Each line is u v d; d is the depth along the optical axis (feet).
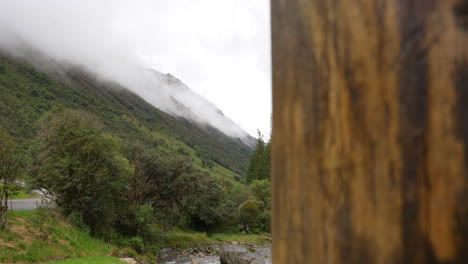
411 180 1.08
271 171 1.58
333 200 1.24
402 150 1.10
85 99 458.50
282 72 1.49
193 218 112.88
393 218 1.10
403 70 1.12
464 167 1.01
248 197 140.15
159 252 76.89
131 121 471.21
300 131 1.37
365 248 1.15
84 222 60.29
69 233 50.70
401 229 1.08
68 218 56.70
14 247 38.50
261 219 127.75
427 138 1.07
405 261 1.07
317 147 1.30
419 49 1.11
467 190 1.00
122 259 46.98
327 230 1.25
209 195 104.53
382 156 1.14
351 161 1.20
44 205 51.72
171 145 438.81
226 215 113.80
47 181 56.29
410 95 1.11
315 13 1.36
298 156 1.38
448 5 1.08
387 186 1.12
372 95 1.17
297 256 1.36
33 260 38.19
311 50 1.36
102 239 59.57
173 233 95.45
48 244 43.68
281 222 1.45
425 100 1.08
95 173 58.75
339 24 1.28
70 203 58.59
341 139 1.23
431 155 1.06
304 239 1.33
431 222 1.04
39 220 46.55
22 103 291.79
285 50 1.48
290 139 1.42
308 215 1.32
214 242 96.78
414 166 1.08
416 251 1.06
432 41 1.09
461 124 1.03
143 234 71.72
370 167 1.16
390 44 1.15
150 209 73.15
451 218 1.01
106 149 61.93
